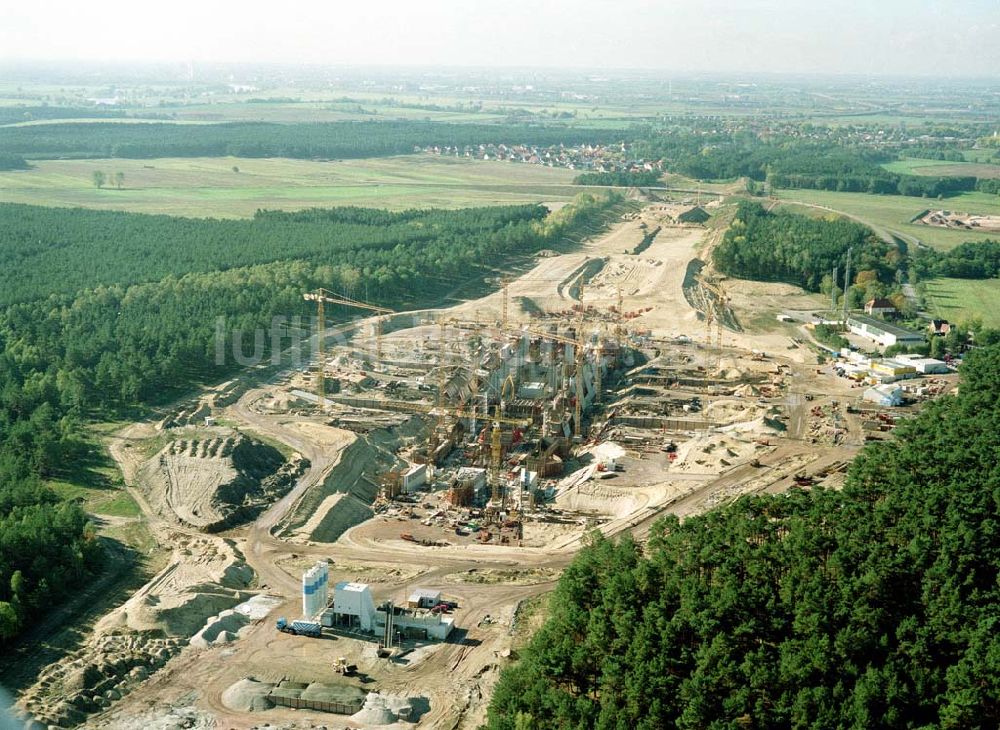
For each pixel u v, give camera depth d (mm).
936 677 194250
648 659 199500
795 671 190250
